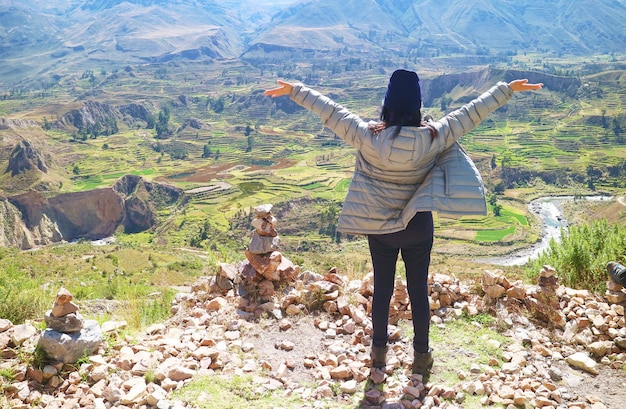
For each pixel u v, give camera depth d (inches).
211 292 236.8
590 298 221.9
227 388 155.0
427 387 158.9
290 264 239.6
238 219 6850.4
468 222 6599.4
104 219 7677.2
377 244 157.1
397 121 146.6
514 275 319.9
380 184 150.8
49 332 160.4
